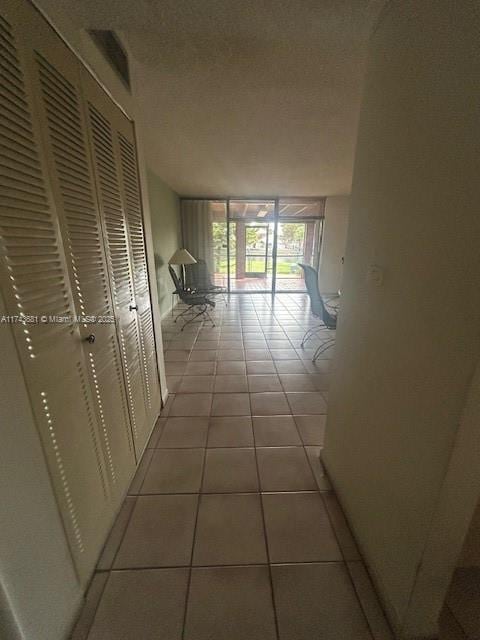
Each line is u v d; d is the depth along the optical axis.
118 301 1.32
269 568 1.09
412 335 0.80
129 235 1.47
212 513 1.31
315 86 1.71
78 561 0.95
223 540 1.19
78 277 0.98
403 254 0.83
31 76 0.74
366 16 1.05
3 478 0.64
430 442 0.73
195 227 5.83
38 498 0.76
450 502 0.71
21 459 0.70
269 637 0.90
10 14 0.67
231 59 1.45
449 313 0.65
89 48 1.06
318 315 3.23
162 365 2.10
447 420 0.67
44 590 0.78
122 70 1.36
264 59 1.44
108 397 1.20
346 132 2.45
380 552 0.99
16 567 0.68
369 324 1.05
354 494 1.20
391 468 0.92
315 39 1.24
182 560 1.11
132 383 1.49
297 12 1.04
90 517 1.04
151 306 1.86
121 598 0.99
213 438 1.80
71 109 0.93
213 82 1.67
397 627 0.89
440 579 0.80
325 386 2.45
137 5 0.99
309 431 1.88
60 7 0.87
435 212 0.69
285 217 5.95
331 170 3.73
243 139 2.62
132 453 1.47
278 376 2.62
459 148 0.61
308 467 1.58
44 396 0.79
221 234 6.05
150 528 1.24
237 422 1.96
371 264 1.03
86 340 1.02
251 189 5.04
